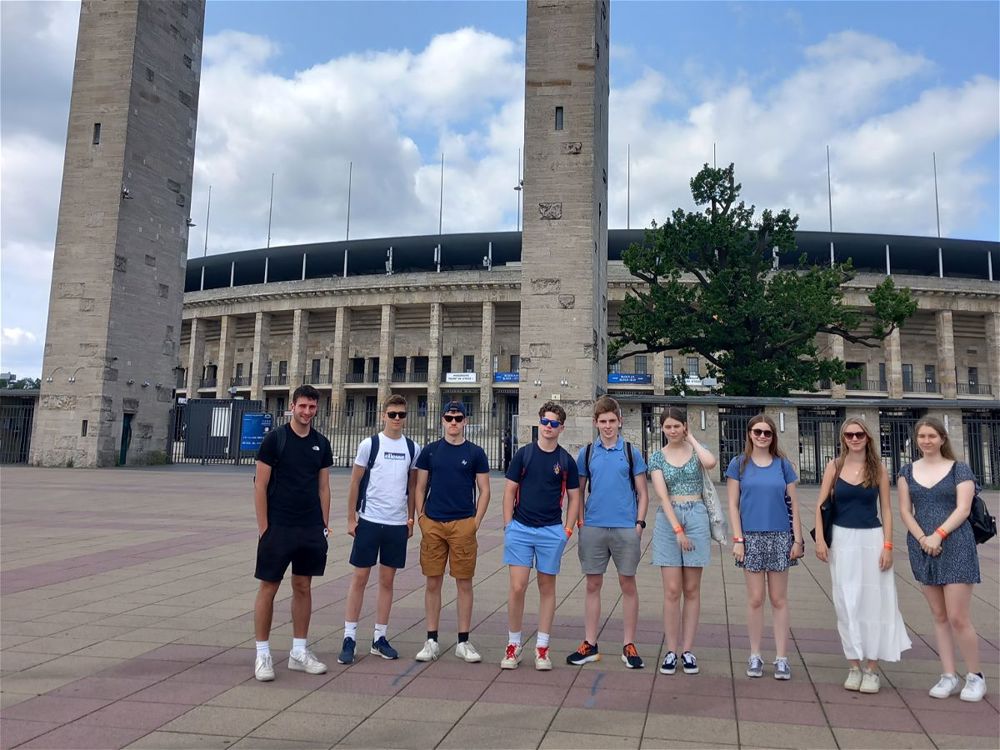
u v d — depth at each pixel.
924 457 6.22
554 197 30.00
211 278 83.00
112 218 33.59
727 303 34.88
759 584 6.32
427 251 72.88
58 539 13.27
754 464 6.48
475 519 6.77
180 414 42.66
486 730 4.96
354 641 6.55
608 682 6.04
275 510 6.12
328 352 72.69
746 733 4.95
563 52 30.50
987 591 9.81
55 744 4.63
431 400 65.06
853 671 5.93
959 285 64.88
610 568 11.37
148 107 35.31
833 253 69.06
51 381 33.25
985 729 5.06
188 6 37.81
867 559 5.99
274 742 4.71
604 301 32.94
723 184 35.50
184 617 7.93
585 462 6.80
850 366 67.31
